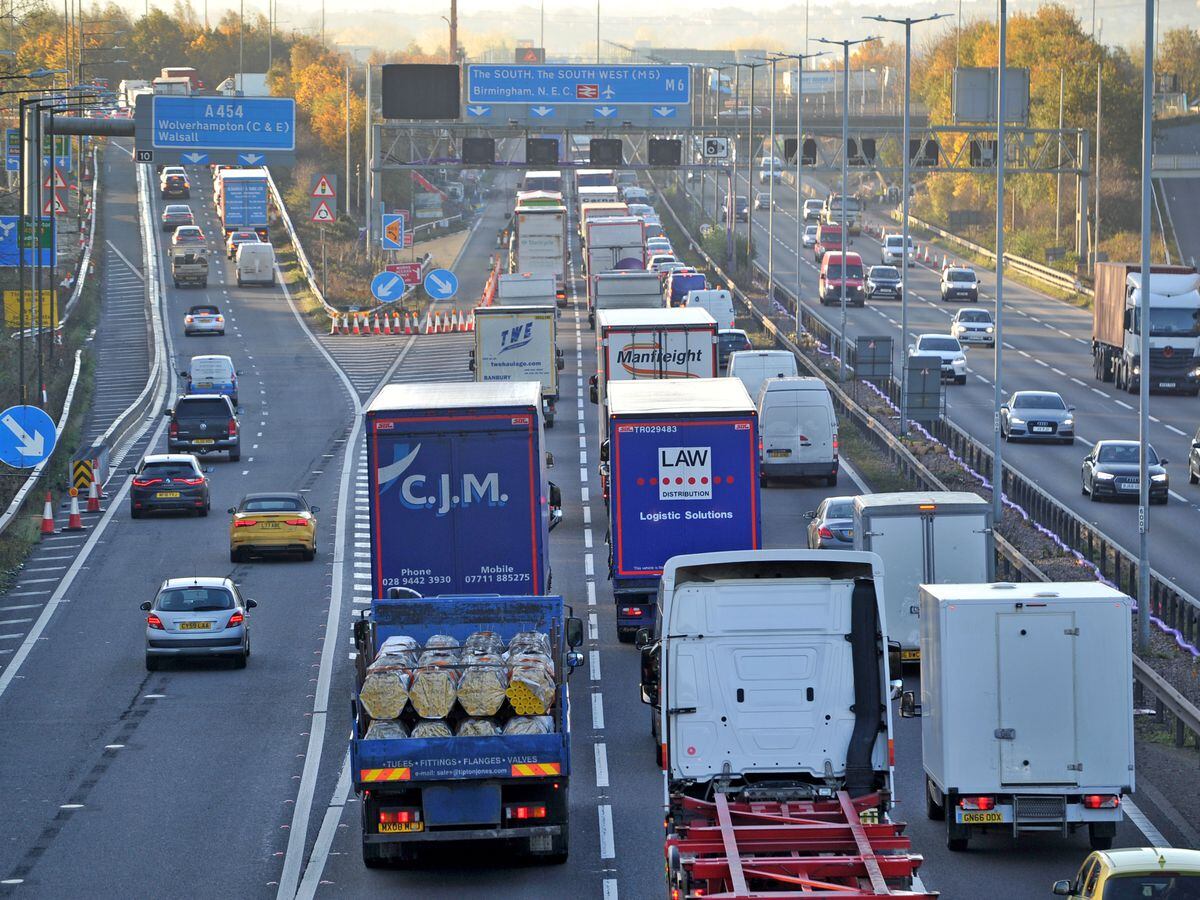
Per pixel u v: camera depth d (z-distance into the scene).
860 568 52.78
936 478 131.88
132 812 63.94
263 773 69.38
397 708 55.03
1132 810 61.25
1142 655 82.12
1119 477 134.88
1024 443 166.50
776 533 120.94
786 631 52.22
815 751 52.09
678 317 137.50
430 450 77.44
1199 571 107.31
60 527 132.50
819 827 45.97
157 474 134.50
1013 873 54.53
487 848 57.34
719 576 53.44
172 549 122.75
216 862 57.56
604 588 106.06
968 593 57.97
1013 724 56.56
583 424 175.50
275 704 81.50
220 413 158.88
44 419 127.88
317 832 61.00
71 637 97.31
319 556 119.81
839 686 52.12
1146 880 40.97
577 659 63.06
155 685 85.75
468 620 61.44
